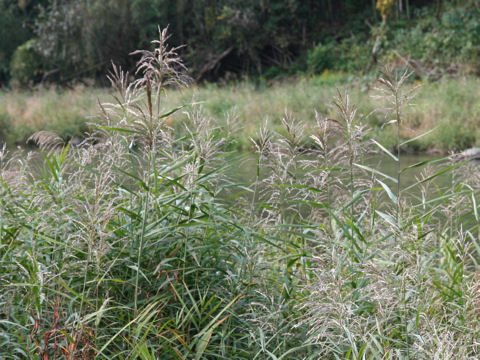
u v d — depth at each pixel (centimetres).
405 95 285
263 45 2844
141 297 282
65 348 242
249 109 1533
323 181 321
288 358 265
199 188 304
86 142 326
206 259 296
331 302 238
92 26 2814
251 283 293
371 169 293
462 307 272
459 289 301
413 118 1285
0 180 324
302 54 2830
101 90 2306
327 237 306
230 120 341
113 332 268
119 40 2856
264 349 249
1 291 279
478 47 1959
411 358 241
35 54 3033
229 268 305
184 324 278
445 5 2448
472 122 1262
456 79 1870
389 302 247
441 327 259
